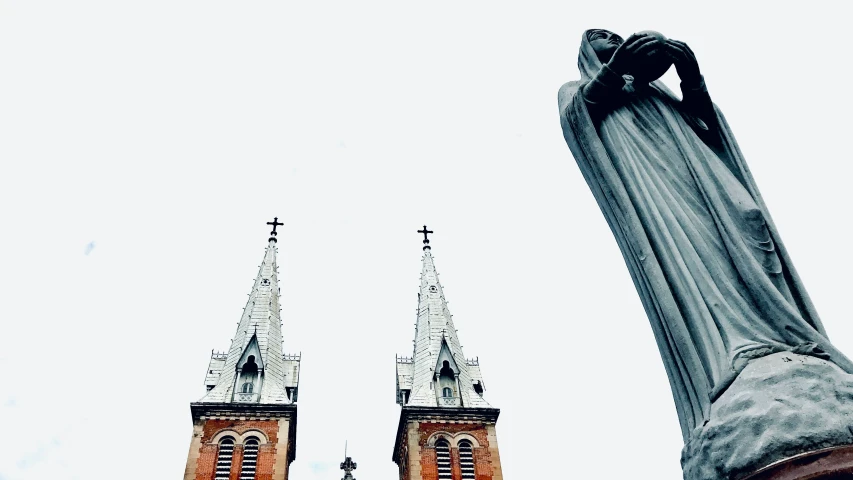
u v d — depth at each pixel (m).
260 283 65.12
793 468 4.17
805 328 4.91
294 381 58.19
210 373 59.22
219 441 50.94
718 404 4.76
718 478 4.53
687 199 5.79
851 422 4.27
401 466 56.75
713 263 5.37
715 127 6.38
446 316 64.31
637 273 5.88
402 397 58.75
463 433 54.19
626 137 6.26
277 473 49.53
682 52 6.17
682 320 5.32
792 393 4.43
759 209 5.53
